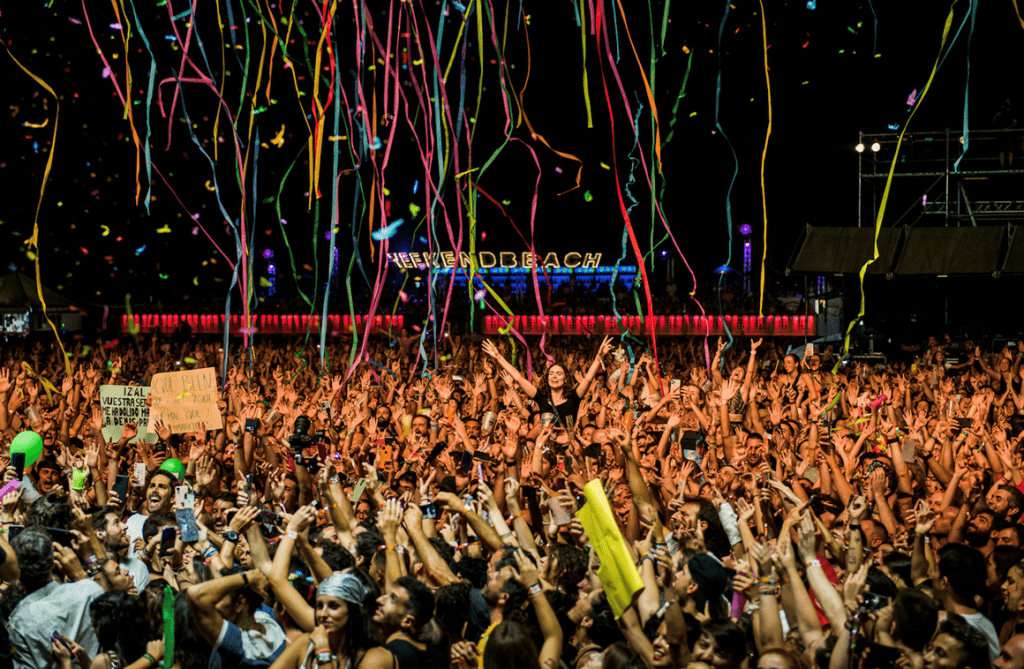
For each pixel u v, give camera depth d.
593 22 10.22
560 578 5.41
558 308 27.28
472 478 7.64
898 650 4.52
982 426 9.23
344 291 30.23
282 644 4.75
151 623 4.98
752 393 11.12
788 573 4.78
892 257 19.39
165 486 7.20
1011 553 5.96
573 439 8.69
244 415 10.31
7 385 11.30
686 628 4.67
